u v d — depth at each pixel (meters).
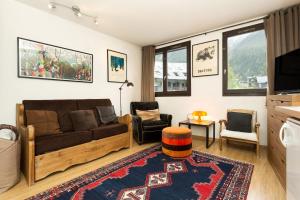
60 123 2.70
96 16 2.98
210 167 2.34
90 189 1.81
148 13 2.88
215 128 3.66
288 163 1.21
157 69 4.64
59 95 2.98
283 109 1.36
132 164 2.44
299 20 2.62
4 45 2.36
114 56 3.98
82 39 3.33
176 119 4.26
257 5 2.66
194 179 2.01
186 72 4.11
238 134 2.82
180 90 4.21
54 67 2.89
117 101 4.06
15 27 2.46
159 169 2.28
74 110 2.95
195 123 3.32
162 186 1.87
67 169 2.29
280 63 2.46
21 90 2.53
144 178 2.04
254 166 2.37
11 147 1.83
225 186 1.86
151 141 3.61
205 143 3.50
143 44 4.57
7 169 1.80
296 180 1.08
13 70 2.45
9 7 2.40
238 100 3.37
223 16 3.02
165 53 4.44
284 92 2.36
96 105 3.36
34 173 1.93
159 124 3.53
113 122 3.34
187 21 3.21
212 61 3.67
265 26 2.95
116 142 2.92
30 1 2.49
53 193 1.74
